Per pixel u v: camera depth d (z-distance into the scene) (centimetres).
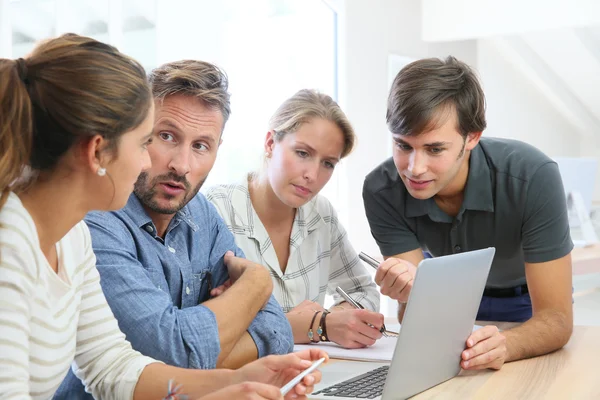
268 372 125
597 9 473
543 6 495
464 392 142
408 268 178
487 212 197
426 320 134
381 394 136
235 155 421
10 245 100
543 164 192
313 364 123
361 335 180
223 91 153
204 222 172
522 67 700
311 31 470
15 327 100
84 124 103
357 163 495
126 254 143
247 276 160
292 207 209
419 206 204
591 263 354
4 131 99
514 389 144
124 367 127
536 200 189
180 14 365
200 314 145
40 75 103
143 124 110
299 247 214
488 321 217
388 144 532
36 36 296
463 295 147
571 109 723
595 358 171
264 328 159
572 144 775
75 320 118
